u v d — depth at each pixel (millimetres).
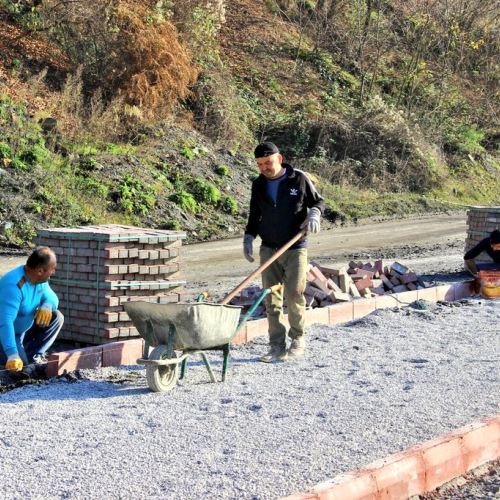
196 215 21391
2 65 22922
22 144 19734
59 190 19141
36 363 8273
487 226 15383
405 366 8312
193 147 24094
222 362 8578
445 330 10141
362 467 5336
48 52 24359
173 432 6184
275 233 8523
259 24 34000
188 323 7320
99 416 6617
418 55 35344
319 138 28328
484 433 6145
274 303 8617
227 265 16484
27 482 5211
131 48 23859
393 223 24375
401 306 11656
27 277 7988
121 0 24500
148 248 9289
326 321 10727
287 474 5344
